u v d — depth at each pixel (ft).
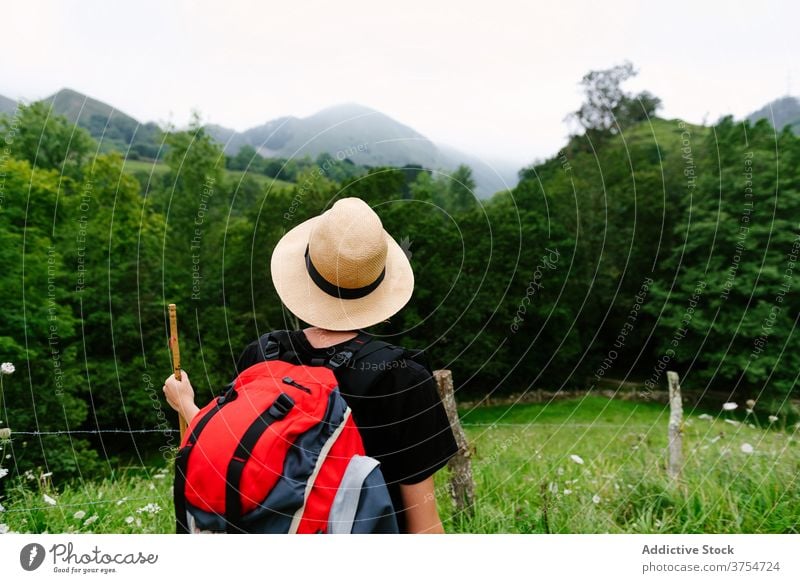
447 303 63.57
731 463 9.83
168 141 59.11
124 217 59.72
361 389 4.04
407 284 4.79
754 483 8.87
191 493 3.88
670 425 10.21
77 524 8.67
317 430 3.88
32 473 10.65
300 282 4.58
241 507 3.74
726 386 69.00
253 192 57.52
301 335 4.42
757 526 8.02
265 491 3.72
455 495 9.12
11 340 43.04
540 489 9.31
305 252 4.81
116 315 54.85
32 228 52.49
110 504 9.66
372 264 4.33
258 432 3.82
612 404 66.18
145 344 54.24
